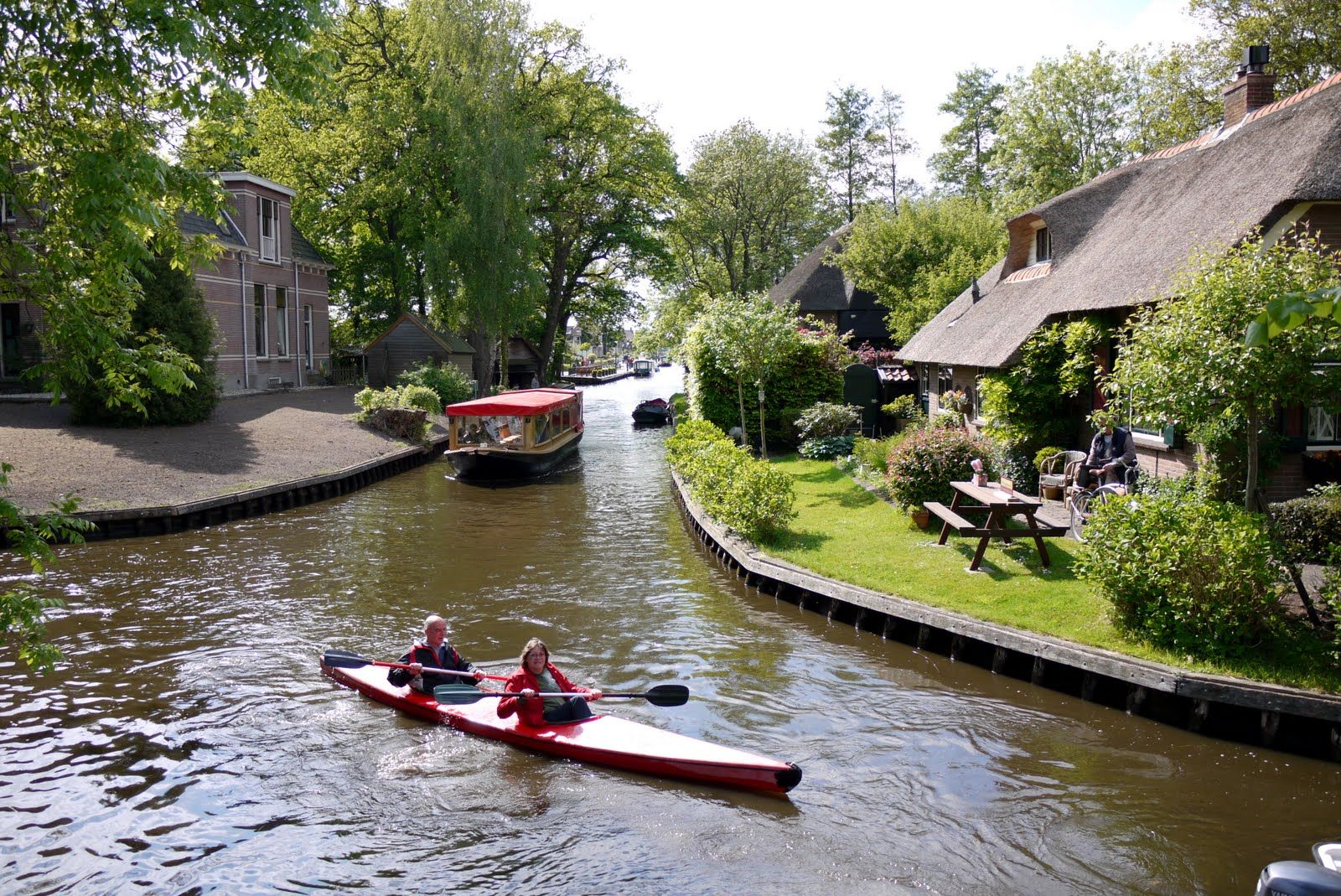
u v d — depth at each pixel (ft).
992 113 198.18
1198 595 31.22
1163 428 45.01
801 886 22.33
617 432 139.54
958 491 49.29
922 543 47.09
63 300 23.57
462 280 128.77
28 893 22.15
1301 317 9.80
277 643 39.78
